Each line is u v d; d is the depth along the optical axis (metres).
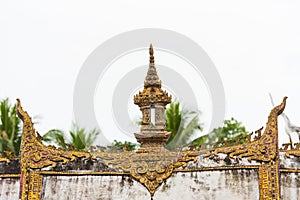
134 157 10.71
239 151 10.45
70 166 10.67
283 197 10.27
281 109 10.61
